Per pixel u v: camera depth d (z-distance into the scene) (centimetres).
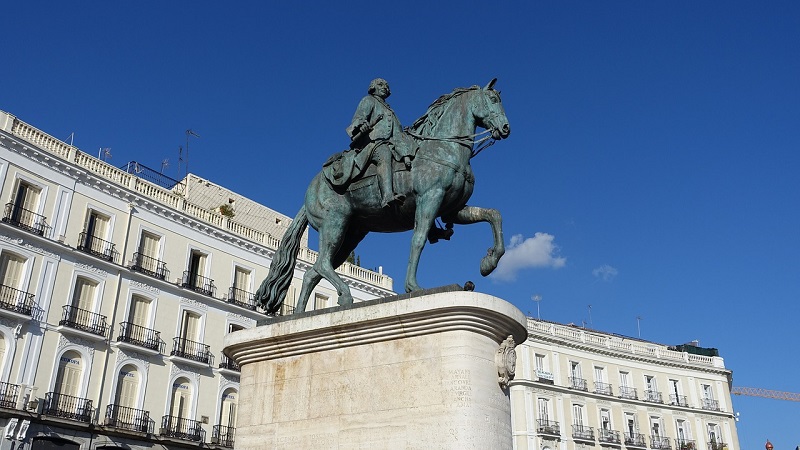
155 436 2500
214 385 2773
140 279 2639
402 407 466
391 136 574
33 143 2386
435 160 542
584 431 3753
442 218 578
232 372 2823
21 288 2286
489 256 547
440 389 457
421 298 475
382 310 487
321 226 593
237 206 3356
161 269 2725
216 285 2909
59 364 2330
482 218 561
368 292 3309
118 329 2531
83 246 2494
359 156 573
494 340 482
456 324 467
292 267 616
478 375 459
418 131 574
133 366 2541
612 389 3988
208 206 3250
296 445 497
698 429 4156
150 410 2539
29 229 2316
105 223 2614
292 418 508
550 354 3856
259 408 527
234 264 3002
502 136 555
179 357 2658
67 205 2478
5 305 2192
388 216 574
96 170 2622
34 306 2291
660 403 4088
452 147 549
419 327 477
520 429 3584
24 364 2223
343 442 479
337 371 503
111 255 2577
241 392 546
